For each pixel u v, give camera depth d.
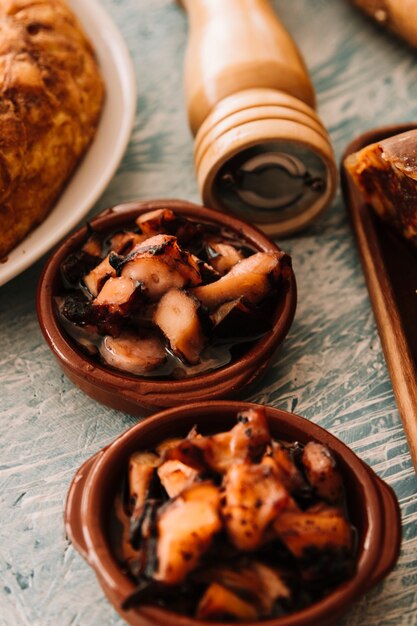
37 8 0.50
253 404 0.41
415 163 0.45
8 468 0.44
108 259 0.44
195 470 0.39
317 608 0.36
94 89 0.52
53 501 0.43
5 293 0.49
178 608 0.37
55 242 0.48
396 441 0.44
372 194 0.49
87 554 0.38
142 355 0.43
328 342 0.47
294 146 0.48
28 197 0.47
